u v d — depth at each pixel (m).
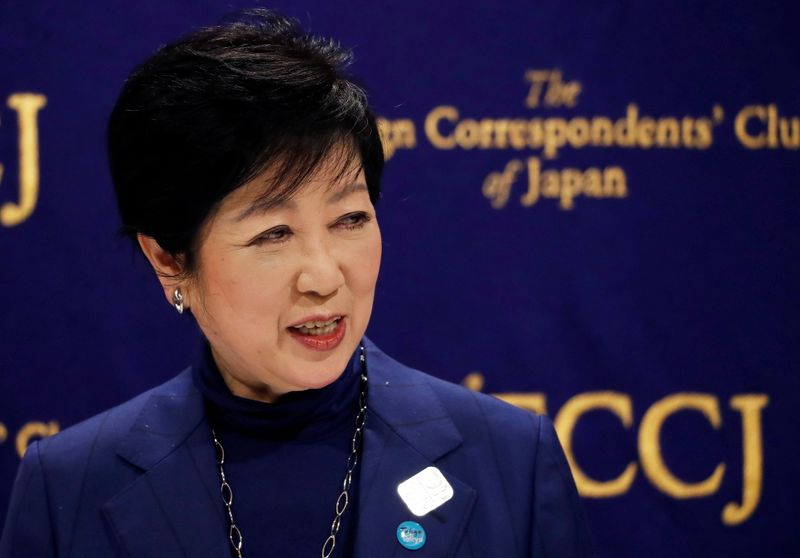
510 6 6.51
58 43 6.44
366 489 3.51
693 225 6.57
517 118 6.54
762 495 6.59
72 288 6.50
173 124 3.07
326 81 3.12
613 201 6.55
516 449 3.66
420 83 6.52
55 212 6.47
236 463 3.62
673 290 6.57
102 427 3.76
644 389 6.56
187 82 3.08
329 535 3.51
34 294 6.47
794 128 6.58
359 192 3.24
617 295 6.55
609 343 6.56
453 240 6.54
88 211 6.50
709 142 6.56
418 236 6.54
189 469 3.58
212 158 3.05
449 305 6.55
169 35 6.47
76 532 3.54
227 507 3.53
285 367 3.29
